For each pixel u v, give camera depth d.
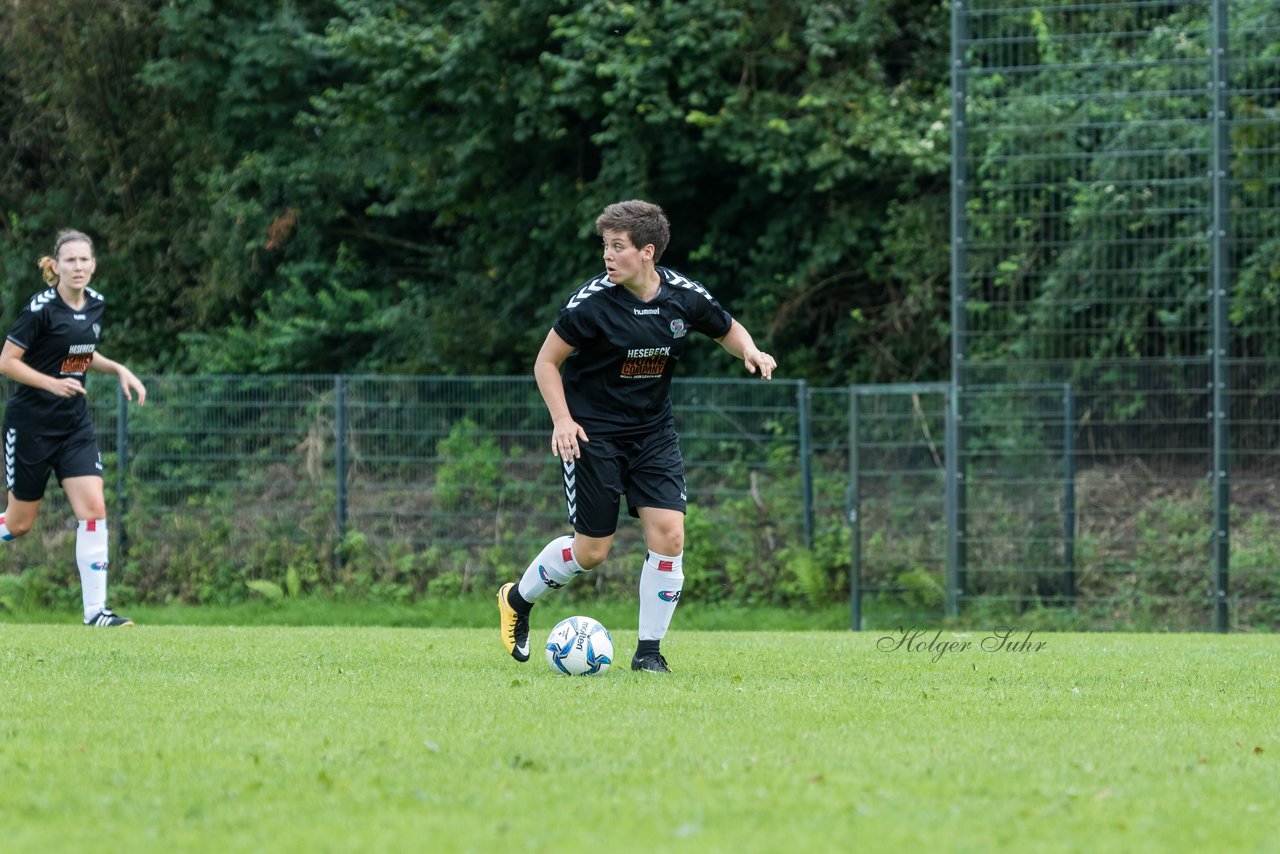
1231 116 46.75
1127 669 23.73
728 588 53.41
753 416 53.78
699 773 12.97
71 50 77.25
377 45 63.72
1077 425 47.28
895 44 66.31
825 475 54.03
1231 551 46.12
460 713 16.69
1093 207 47.38
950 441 47.09
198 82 75.19
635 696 18.47
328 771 12.99
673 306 21.64
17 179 83.81
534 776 12.78
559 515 53.31
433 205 69.19
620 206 21.28
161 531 55.28
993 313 48.06
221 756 13.72
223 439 55.34
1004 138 48.19
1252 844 10.63
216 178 75.19
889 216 63.53
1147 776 13.28
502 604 23.53
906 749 14.49
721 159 63.72
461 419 54.16
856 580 47.91
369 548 54.00
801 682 20.70
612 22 59.81
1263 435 46.03
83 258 34.34
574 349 21.61
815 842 10.41
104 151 79.69
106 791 12.12
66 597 55.09
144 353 78.06
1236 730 16.45
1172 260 47.16
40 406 35.16
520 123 62.56
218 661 22.98
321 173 73.69
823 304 67.38
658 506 22.33
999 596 46.84
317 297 73.69
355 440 54.50
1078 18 48.84
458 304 71.62
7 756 13.64
